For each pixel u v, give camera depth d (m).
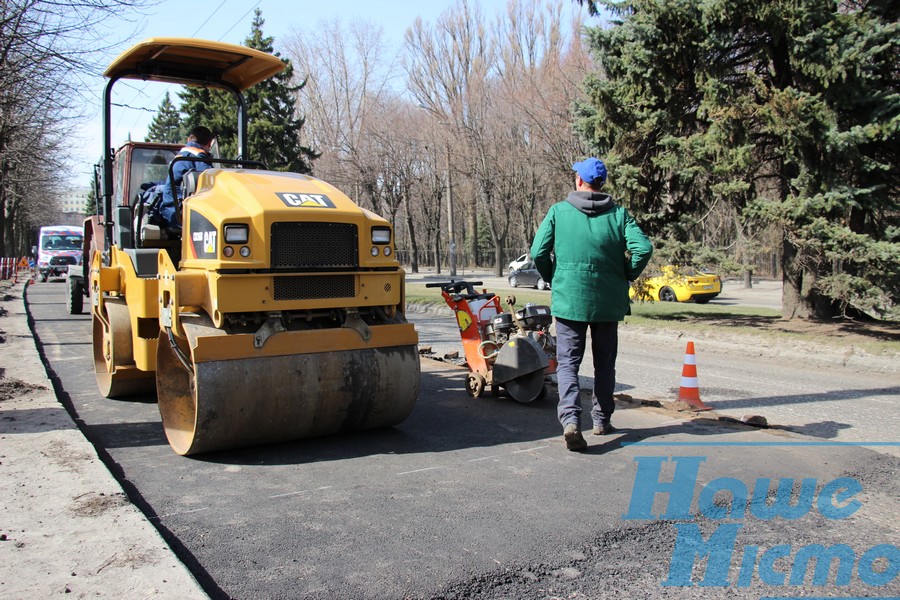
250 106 34.97
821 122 11.70
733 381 8.97
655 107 14.38
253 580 3.23
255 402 4.87
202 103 34.59
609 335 5.49
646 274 14.72
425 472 4.78
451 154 41.34
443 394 7.39
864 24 11.92
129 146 7.56
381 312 5.59
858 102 11.96
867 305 12.03
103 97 7.03
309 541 3.66
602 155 15.37
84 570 3.13
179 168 6.69
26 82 12.60
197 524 3.87
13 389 6.96
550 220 5.28
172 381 5.43
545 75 32.03
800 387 8.57
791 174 13.28
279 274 4.89
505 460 5.05
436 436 5.71
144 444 5.48
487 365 7.09
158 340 5.34
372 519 3.96
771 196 15.74
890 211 12.64
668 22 13.18
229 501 4.22
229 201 5.05
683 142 13.33
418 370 5.58
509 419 6.29
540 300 19.09
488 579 3.28
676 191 14.92
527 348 6.67
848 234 11.64
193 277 4.87
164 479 4.62
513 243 60.34
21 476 4.35
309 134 48.31
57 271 30.58
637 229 5.26
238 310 4.79
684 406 6.79
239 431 4.93
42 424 5.60
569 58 28.78
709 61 13.22
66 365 9.25
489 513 4.05
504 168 38.84
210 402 4.70
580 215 5.21
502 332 7.11
